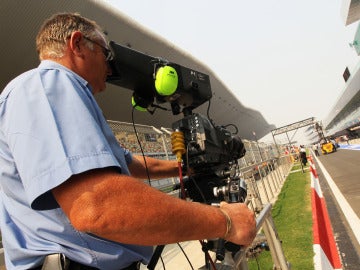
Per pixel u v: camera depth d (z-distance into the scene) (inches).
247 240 35.5
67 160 26.0
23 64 523.5
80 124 28.4
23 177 27.5
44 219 34.1
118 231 25.5
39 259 34.5
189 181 53.0
